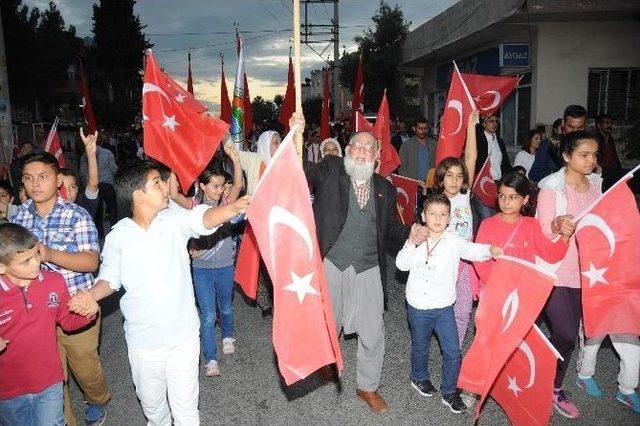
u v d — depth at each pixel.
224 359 5.11
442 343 4.12
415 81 26.02
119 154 21.62
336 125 16.28
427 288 4.04
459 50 18.23
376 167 4.50
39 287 2.98
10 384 2.94
